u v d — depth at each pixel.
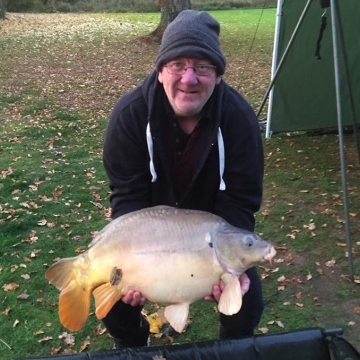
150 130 1.29
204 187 1.38
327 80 3.90
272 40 9.77
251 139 1.32
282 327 2.00
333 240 2.62
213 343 1.42
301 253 2.51
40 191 3.34
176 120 1.28
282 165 3.65
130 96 1.34
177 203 1.40
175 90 1.21
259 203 1.41
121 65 7.84
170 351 1.39
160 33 9.48
